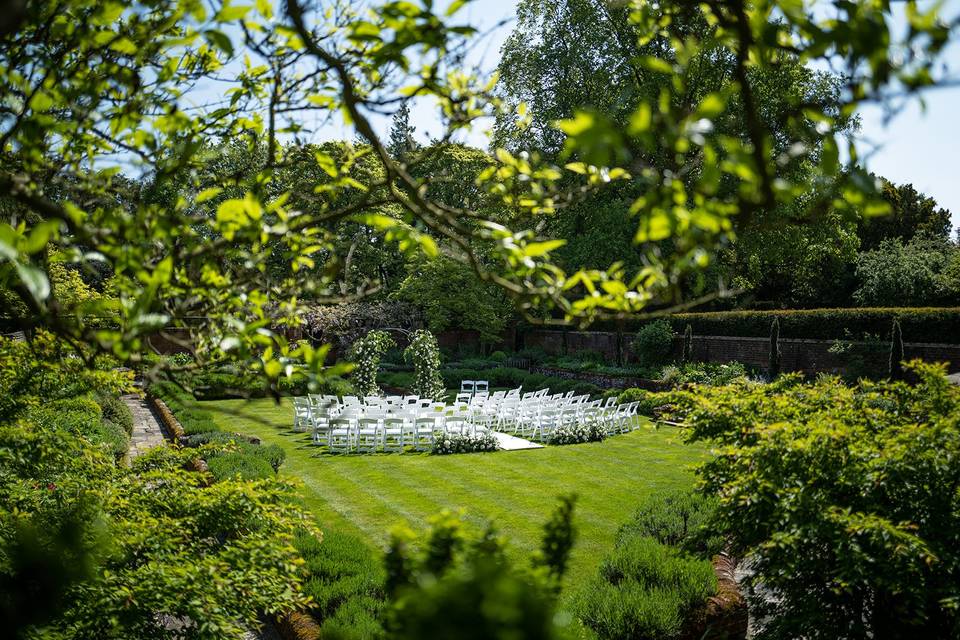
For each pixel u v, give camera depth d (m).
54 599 2.52
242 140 3.00
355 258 29.05
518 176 2.57
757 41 1.39
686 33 1.75
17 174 2.21
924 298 29.66
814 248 24.48
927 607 4.16
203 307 2.37
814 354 23.02
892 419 5.32
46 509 3.83
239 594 3.68
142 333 1.80
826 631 4.36
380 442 15.77
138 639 3.49
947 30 1.16
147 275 1.81
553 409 16.58
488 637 1.08
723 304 33.84
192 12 1.83
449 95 2.21
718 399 5.67
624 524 7.62
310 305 2.68
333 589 5.81
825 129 1.44
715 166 1.30
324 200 2.88
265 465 10.48
